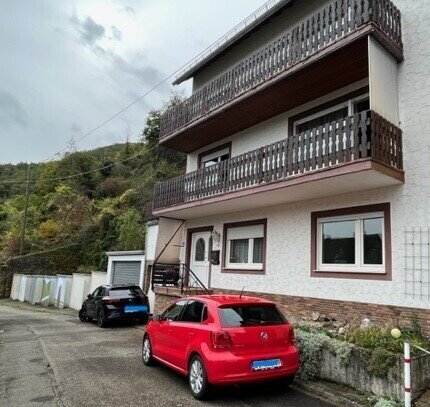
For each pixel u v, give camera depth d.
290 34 11.20
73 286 25.59
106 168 48.84
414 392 5.99
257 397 6.48
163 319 8.19
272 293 12.15
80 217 39.06
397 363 6.02
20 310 25.11
